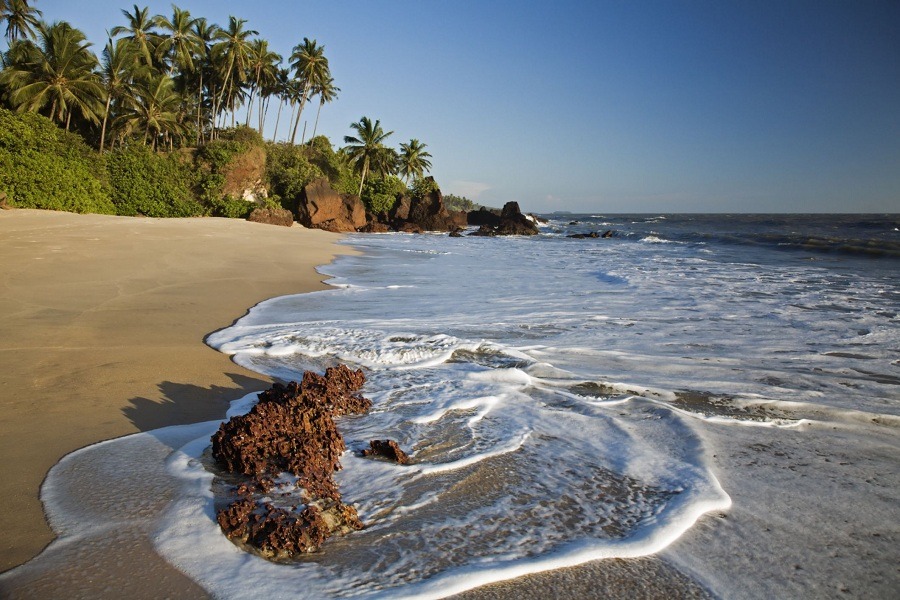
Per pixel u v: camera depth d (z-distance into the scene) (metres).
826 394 5.87
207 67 51.31
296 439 3.89
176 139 52.06
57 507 3.22
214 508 3.25
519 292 12.59
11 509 3.19
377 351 6.96
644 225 72.81
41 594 2.48
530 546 2.98
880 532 3.24
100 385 5.38
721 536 3.16
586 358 7.12
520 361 6.73
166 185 39.09
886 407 5.49
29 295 9.62
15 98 33.22
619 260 22.41
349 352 6.93
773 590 2.70
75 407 4.81
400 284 13.84
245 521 3.06
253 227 31.81
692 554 2.97
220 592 2.54
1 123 29.47
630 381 6.17
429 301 11.14
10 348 6.49
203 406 5.02
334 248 25.02
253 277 13.69
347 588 2.59
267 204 44.25
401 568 2.76
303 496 3.37
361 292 12.24
